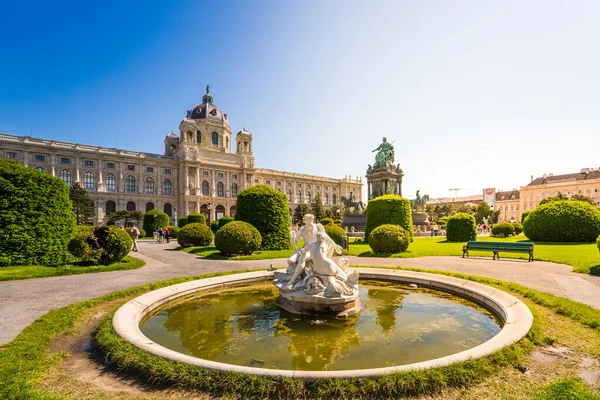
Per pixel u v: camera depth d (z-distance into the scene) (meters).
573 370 3.92
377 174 38.62
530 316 5.41
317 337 5.36
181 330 5.77
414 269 10.84
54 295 8.01
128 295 7.96
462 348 4.87
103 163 65.81
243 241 15.85
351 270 7.59
